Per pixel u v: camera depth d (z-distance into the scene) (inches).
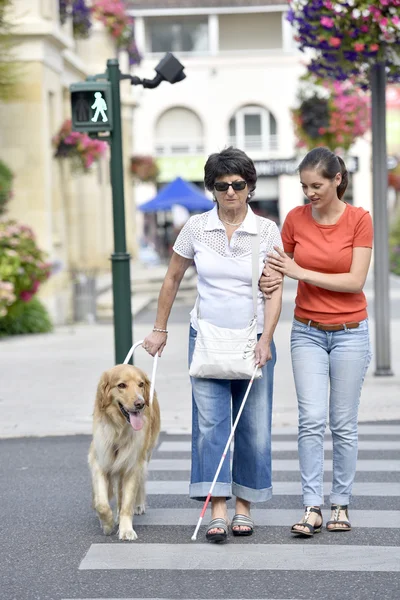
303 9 579.2
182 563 322.0
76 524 373.4
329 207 348.5
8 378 733.3
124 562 323.9
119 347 545.0
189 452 505.0
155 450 509.7
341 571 311.7
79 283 1218.6
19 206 1132.5
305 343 352.2
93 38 1717.5
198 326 341.7
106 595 292.7
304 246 348.8
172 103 2842.0
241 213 341.4
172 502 405.1
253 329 338.6
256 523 369.4
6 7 1040.2
